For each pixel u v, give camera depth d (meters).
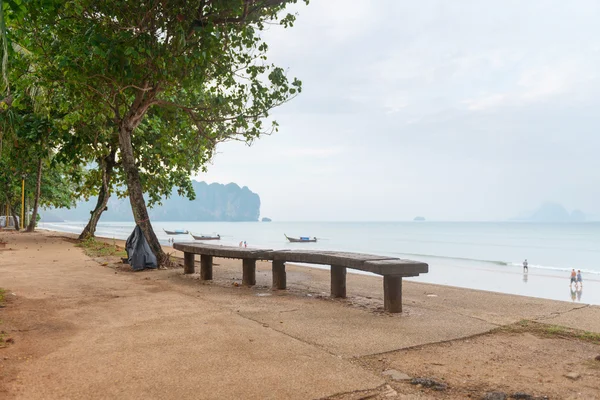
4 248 17.06
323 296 7.54
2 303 6.49
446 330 5.18
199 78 11.02
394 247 64.38
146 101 12.32
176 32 9.57
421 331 5.12
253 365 3.84
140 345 4.43
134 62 10.49
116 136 20.94
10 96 16.08
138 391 3.25
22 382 3.39
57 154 20.59
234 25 10.72
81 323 5.37
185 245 10.05
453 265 31.75
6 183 38.88
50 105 17.44
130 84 11.17
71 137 20.14
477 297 7.70
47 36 10.95
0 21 5.09
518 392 3.29
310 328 5.21
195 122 13.27
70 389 3.27
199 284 8.77
